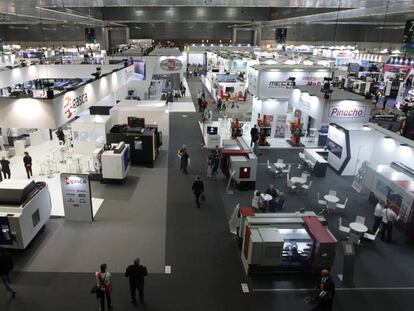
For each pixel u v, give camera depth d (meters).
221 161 13.58
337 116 14.45
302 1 15.66
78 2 16.25
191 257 8.71
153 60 23.61
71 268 8.16
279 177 13.88
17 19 31.22
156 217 10.55
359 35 47.56
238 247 9.16
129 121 15.29
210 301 7.29
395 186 10.45
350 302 7.40
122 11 30.88
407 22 14.71
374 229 10.01
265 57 27.11
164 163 15.06
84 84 11.84
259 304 7.26
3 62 24.42
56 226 9.93
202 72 41.91
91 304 7.10
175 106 26.42
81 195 9.94
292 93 17.59
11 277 7.82
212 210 11.08
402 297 7.59
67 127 18.98
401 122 20.00
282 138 19.05
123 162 12.78
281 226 8.42
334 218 10.87
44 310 6.93
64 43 48.59
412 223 9.74
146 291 7.51
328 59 25.92
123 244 9.15
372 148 13.84
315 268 8.08
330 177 14.09
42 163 14.54
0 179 12.30
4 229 8.31
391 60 30.22
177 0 16.23
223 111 25.14
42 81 19.56
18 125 9.54
